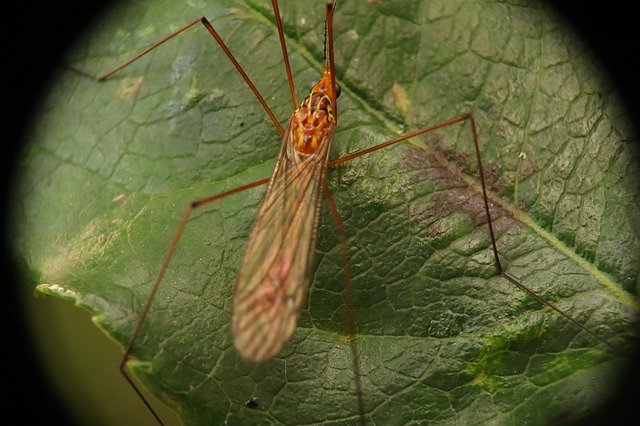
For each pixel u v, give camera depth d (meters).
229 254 0.15
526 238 0.15
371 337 0.15
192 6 0.16
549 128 0.16
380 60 0.16
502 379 0.15
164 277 0.15
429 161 0.16
